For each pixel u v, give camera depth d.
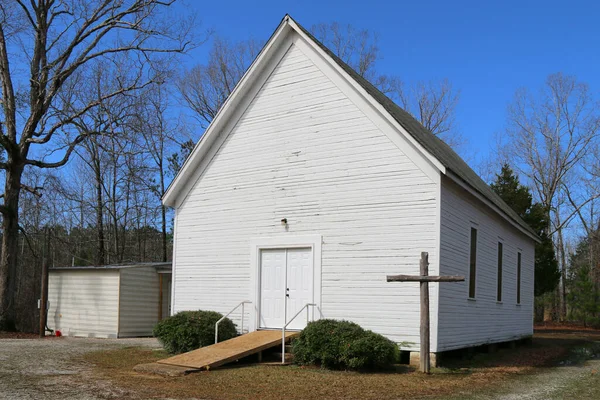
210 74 42.97
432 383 11.72
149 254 47.88
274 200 16.86
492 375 13.41
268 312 16.61
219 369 12.87
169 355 15.26
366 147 15.35
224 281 17.61
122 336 22.88
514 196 34.62
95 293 23.77
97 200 41.56
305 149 16.44
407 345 14.11
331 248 15.59
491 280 18.83
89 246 45.00
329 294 15.44
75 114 25.00
